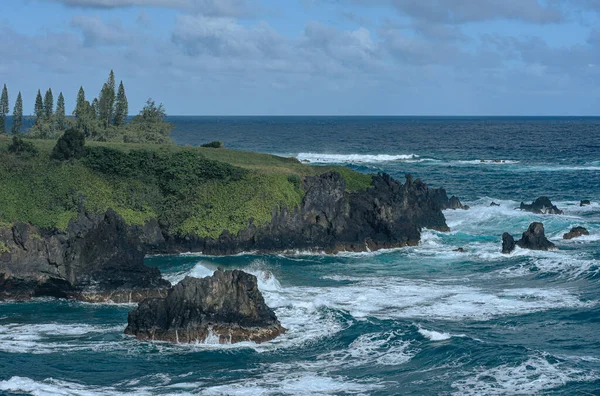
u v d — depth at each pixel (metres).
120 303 57.53
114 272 58.56
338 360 43.38
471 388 38.38
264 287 61.88
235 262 73.25
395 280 65.50
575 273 65.38
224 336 46.09
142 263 60.28
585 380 38.81
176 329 46.41
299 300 57.25
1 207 71.38
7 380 39.00
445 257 75.56
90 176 79.25
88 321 51.75
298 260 74.94
